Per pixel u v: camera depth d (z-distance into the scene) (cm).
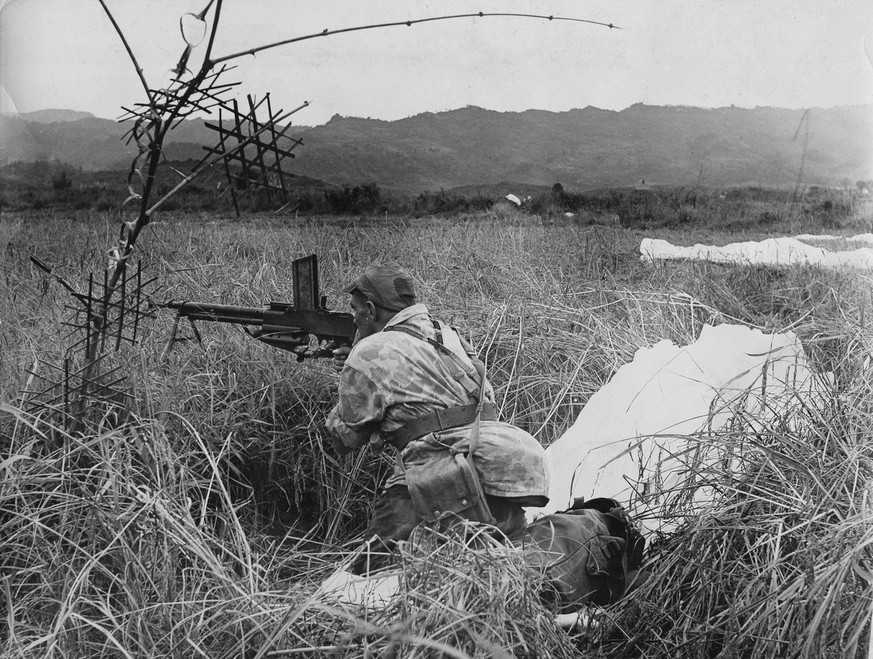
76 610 228
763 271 564
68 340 344
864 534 214
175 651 204
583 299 504
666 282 533
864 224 768
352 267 528
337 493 338
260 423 344
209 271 468
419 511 264
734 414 288
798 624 206
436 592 202
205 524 265
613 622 237
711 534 244
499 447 267
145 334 359
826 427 273
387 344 276
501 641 188
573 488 339
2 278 423
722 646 226
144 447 274
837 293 473
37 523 239
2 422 292
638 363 383
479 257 567
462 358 282
